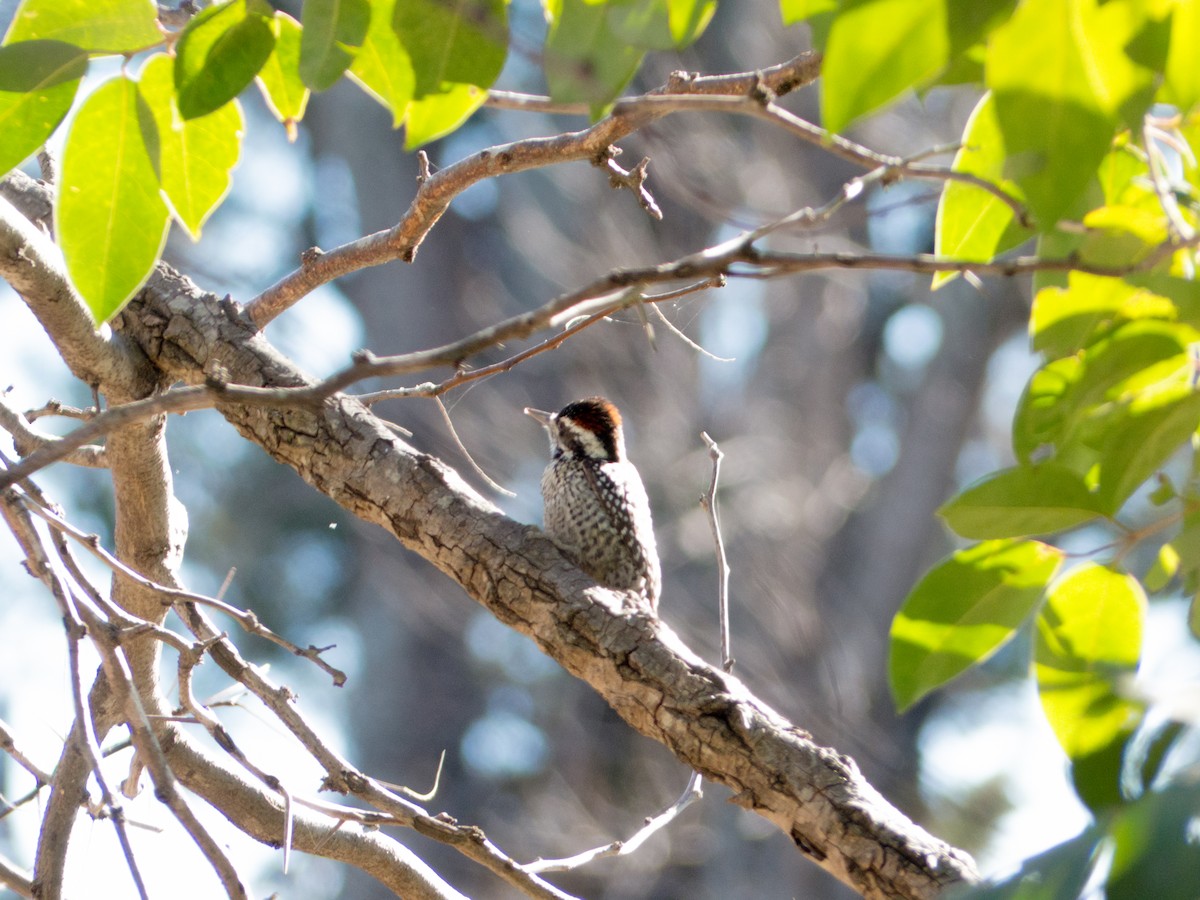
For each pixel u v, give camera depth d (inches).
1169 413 212.7
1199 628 233.0
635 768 1042.7
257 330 319.6
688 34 173.6
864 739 972.6
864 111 151.7
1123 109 154.3
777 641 984.3
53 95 221.5
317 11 201.3
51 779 255.1
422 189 309.9
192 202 241.6
